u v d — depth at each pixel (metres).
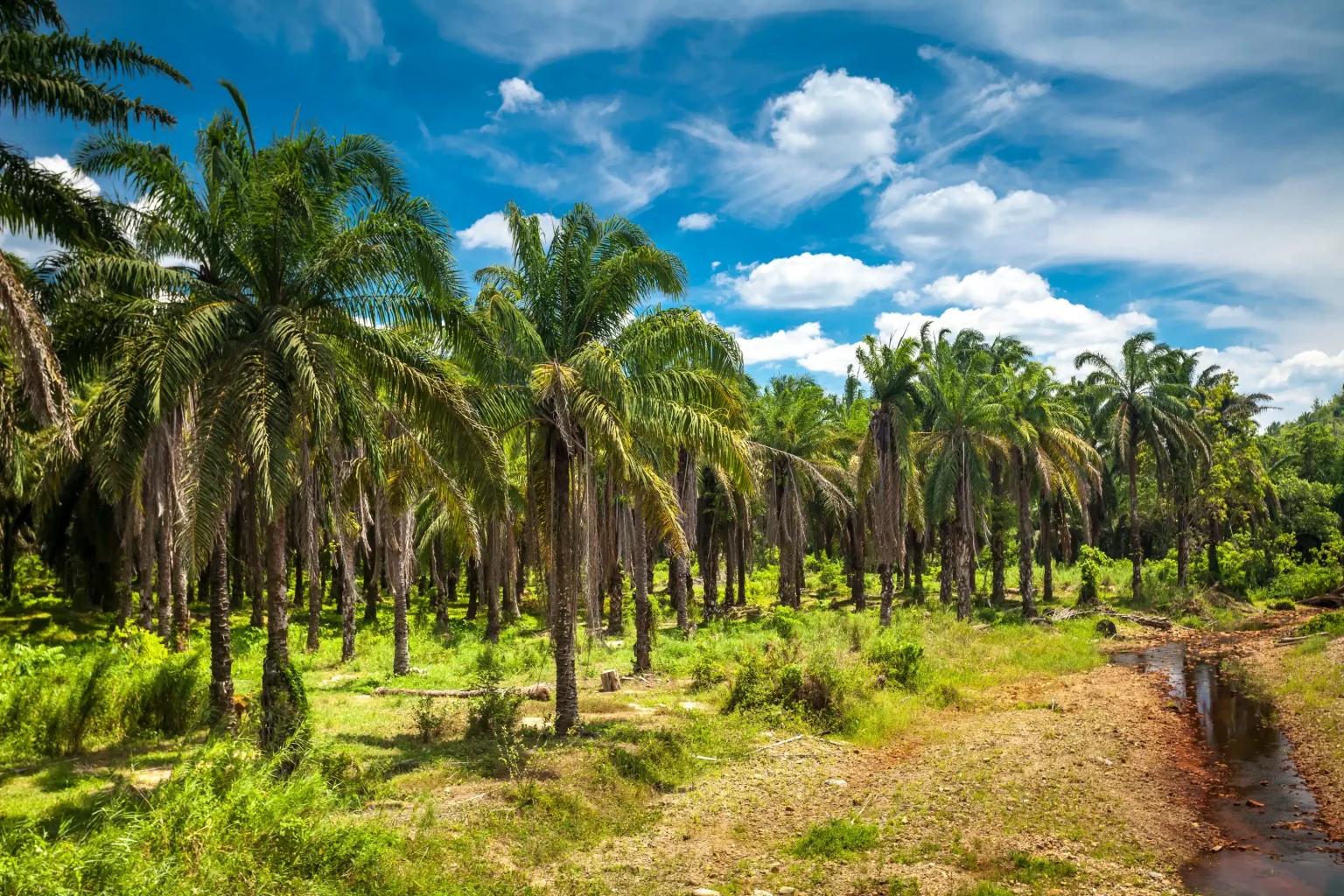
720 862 9.31
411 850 8.41
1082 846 9.88
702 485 33.25
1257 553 42.16
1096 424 43.22
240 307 11.99
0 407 11.75
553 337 15.25
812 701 16.11
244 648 24.58
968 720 16.58
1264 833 10.51
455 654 24.67
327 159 13.13
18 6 11.53
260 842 7.45
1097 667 23.62
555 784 11.09
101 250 11.80
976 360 32.84
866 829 10.13
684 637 26.73
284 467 11.51
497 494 13.33
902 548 29.05
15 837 6.82
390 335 12.76
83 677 13.53
